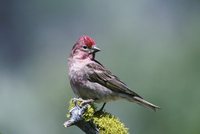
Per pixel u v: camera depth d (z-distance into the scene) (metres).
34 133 20.02
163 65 16.80
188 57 16.83
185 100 16.09
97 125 11.91
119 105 17.06
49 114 19.88
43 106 20.19
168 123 16.08
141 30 22.73
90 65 13.61
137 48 18.20
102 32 25.48
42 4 27.12
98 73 13.59
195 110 15.91
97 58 18.61
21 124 20.17
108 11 25.92
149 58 17.16
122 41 18.89
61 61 25.20
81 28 26.92
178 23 23.09
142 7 25.12
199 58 16.72
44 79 22.03
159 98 16.25
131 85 16.98
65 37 27.02
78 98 12.77
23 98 20.91
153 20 23.83
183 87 16.19
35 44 27.06
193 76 16.41
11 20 27.34
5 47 27.08
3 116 20.36
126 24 24.00
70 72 13.77
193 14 22.44
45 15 27.27
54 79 21.36
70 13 27.09
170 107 16.14
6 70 25.78
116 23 24.66
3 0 27.30
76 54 13.80
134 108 16.77
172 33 22.45
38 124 20.03
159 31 22.33
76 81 13.68
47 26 27.25
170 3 24.19
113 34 23.61
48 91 20.66
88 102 12.55
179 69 16.56
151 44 18.00
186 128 15.87
